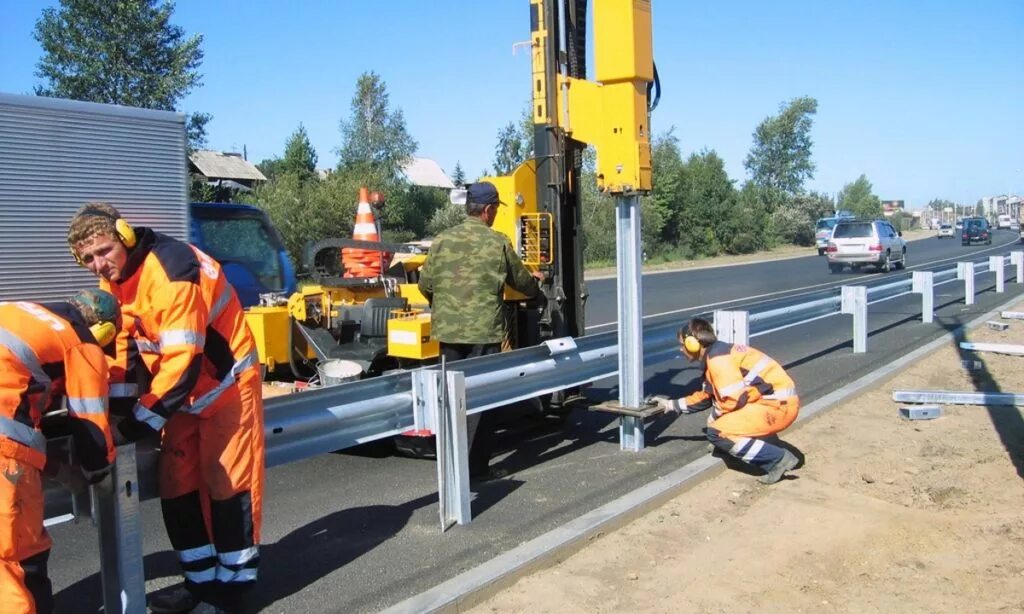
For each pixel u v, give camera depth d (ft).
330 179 112.16
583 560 14.43
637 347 20.44
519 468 19.71
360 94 166.09
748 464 19.01
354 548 14.79
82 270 14.32
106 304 10.51
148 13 76.74
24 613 9.29
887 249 96.94
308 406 13.65
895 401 25.63
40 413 9.80
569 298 23.02
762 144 253.65
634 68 18.58
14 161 13.38
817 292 32.65
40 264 13.74
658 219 161.38
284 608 12.43
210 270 11.33
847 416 23.99
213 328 11.33
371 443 21.97
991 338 37.88
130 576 10.84
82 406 9.94
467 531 15.46
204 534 11.97
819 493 17.74
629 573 13.87
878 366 31.01
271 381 22.67
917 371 30.35
